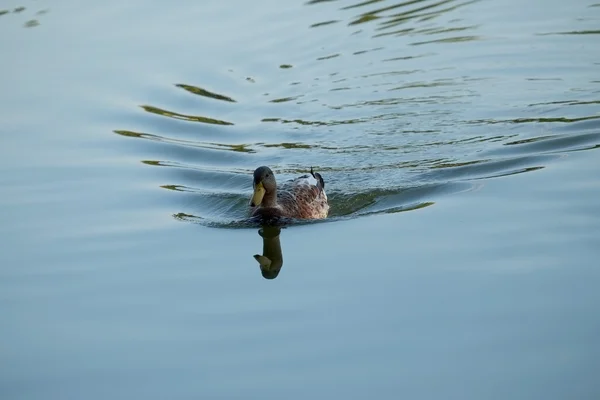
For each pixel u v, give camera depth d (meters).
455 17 26.27
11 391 10.88
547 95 21.03
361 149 19.19
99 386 10.91
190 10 26.86
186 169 18.52
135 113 20.86
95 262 14.40
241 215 16.48
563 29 24.94
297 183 17.00
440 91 21.67
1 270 14.13
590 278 12.84
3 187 17.47
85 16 26.59
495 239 14.31
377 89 22.05
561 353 11.08
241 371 11.05
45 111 21.03
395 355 11.23
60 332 12.22
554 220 14.80
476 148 18.64
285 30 25.25
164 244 15.13
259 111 21.12
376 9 26.67
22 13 27.08
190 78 22.58
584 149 17.92
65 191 17.30
